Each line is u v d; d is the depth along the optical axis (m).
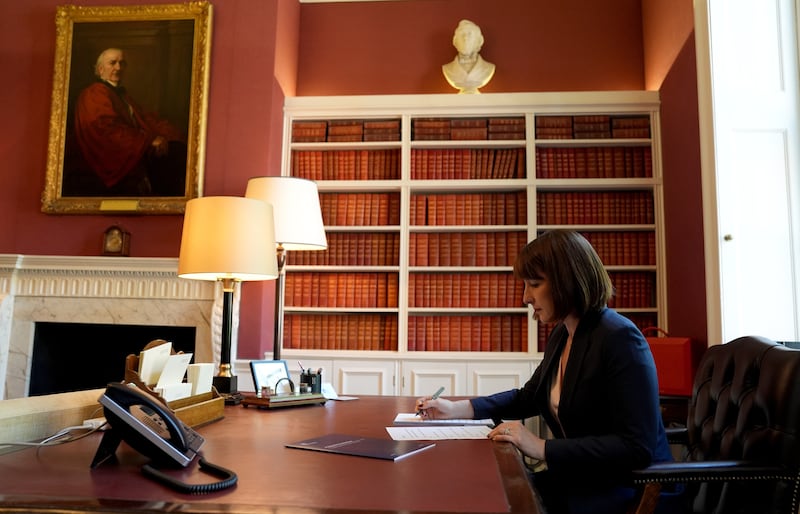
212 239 2.13
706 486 1.64
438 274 4.29
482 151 4.40
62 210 4.35
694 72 3.58
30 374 4.17
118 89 4.44
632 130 4.33
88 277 4.20
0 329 4.13
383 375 4.15
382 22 4.99
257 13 4.40
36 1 4.63
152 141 4.36
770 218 3.20
